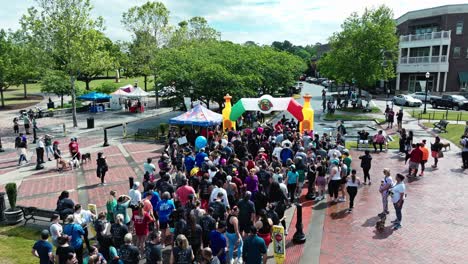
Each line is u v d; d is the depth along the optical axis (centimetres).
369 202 1398
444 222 1202
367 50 3891
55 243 849
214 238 820
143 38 4672
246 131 2138
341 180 1398
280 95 5181
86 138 2761
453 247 1037
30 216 1256
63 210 990
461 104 3944
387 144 2305
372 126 3048
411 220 1223
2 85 4556
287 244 1074
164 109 4522
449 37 5016
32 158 2175
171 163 1722
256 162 1479
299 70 5241
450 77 5159
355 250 1029
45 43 3173
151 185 1105
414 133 2688
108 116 3956
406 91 5706
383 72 4062
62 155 2214
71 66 3181
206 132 2262
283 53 4822
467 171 1762
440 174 1722
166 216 991
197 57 3173
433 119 3278
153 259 736
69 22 3139
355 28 4006
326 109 4166
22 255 1012
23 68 4425
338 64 4097
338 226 1190
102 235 844
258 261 779
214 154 1448
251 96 3089
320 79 8725
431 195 1448
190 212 866
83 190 1580
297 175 1349
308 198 1437
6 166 2000
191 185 1280
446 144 2164
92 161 2086
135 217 960
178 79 2761
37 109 3909
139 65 4972
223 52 3559
